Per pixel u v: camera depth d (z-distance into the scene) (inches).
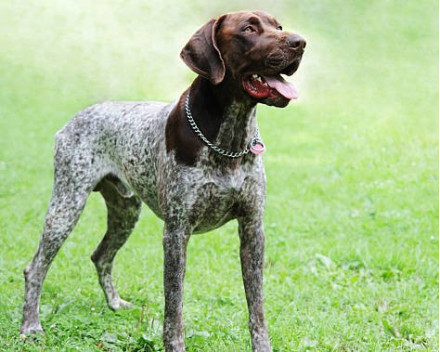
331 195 583.5
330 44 1200.8
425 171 644.1
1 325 310.2
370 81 1052.5
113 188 327.6
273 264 419.5
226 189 262.5
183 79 1119.0
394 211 522.9
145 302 351.9
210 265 412.5
